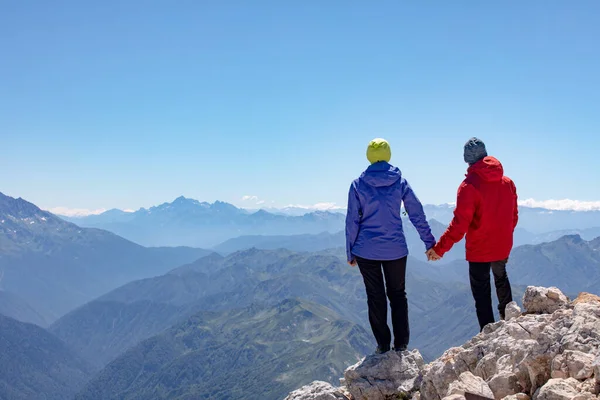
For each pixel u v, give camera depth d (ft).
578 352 24.81
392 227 38.09
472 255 40.14
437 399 31.37
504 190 39.01
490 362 30.04
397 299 39.06
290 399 37.52
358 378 36.73
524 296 37.42
